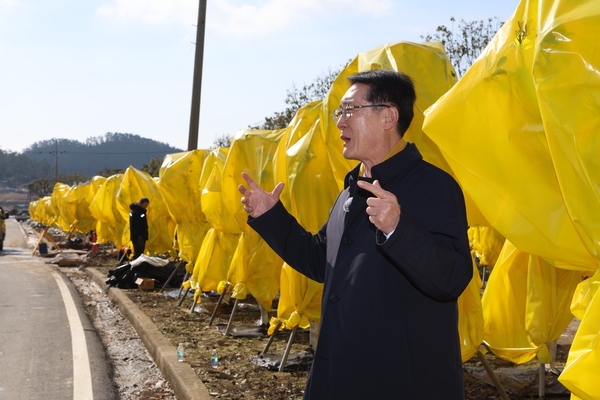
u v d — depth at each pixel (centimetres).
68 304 1126
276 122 2158
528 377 539
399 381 226
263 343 730
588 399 219
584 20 243
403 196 237
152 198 1546
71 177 11231
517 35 277
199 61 1691
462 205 234
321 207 605
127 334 864
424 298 230
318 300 593
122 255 1678
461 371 239
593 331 223
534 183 280
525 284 484
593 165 235
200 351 679
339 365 233
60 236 3822
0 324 922
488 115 287
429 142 434
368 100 248
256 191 285
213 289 934
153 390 588
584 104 238
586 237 237
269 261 766
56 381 613
